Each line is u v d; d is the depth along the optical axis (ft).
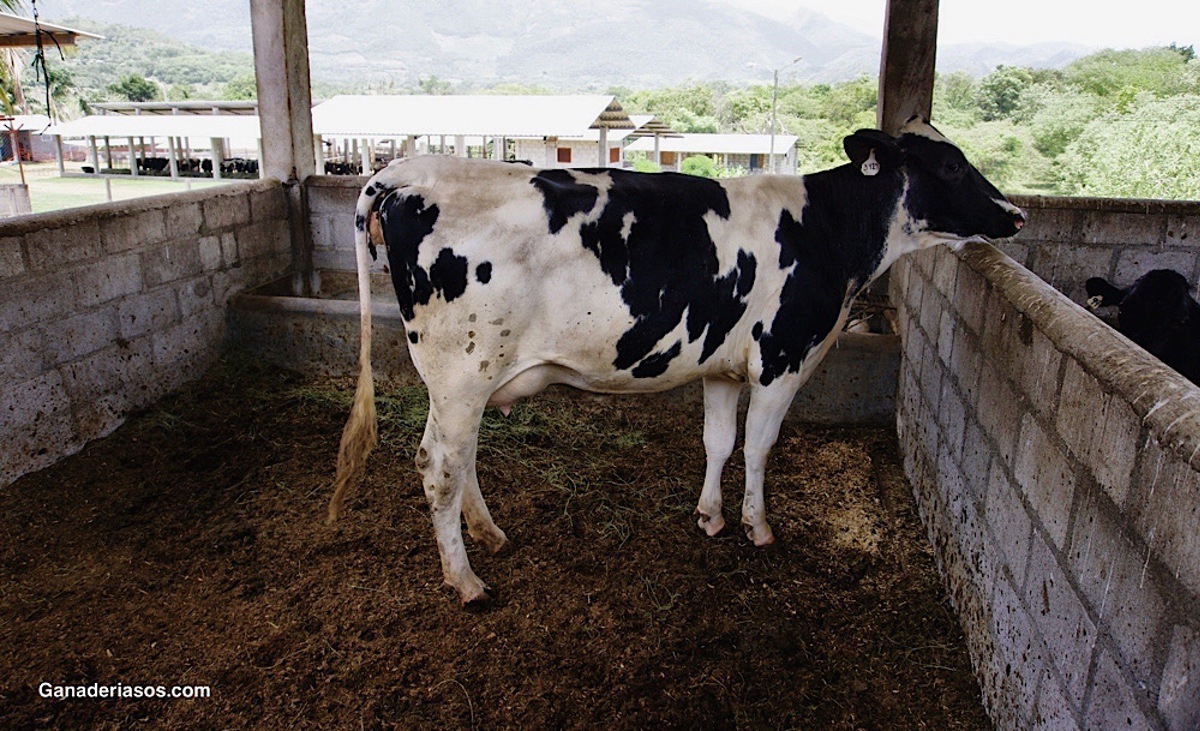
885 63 15.16
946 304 10.50
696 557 10.32
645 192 8.42
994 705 7.66
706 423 10.59
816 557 10.43
